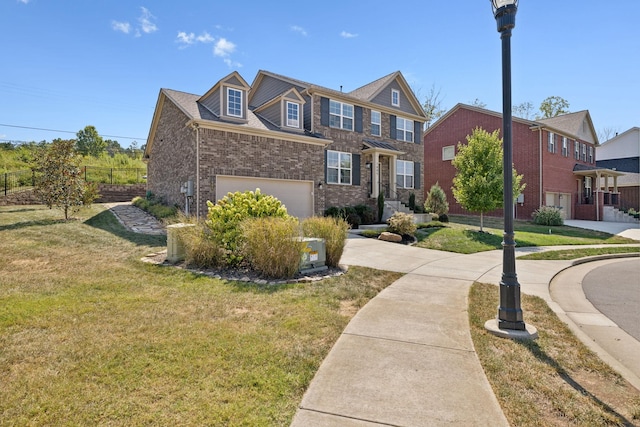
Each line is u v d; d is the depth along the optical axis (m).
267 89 19.61
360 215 16.89
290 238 6.53
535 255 10.65
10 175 18.77
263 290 5.59
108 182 23.61
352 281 6.47
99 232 10.13
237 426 2.29
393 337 3.90
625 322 4.99
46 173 12.23
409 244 11.88
